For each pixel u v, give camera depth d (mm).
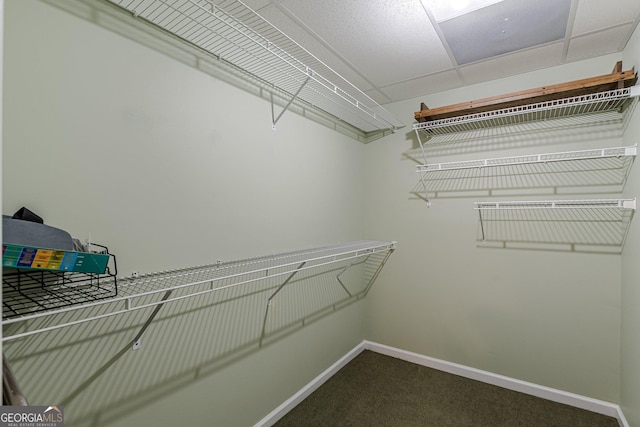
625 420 1740
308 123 2168
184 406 1378
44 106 973
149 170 1249
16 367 926
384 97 2584
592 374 1938
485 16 1492
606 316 1896
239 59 1557
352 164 2711
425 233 2553
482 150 2293
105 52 1118
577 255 1978
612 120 1865
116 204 1146
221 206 1545
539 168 2088
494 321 2260
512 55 1879
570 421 1835
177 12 1195
